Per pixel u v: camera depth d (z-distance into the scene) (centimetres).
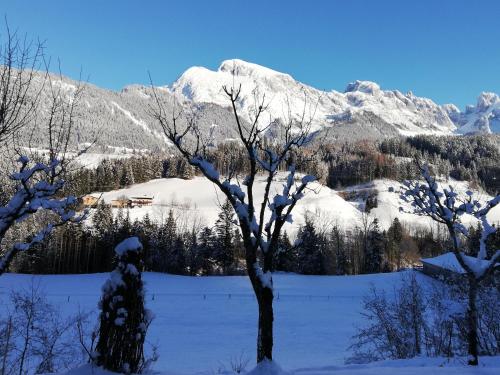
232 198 895
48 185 750
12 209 734
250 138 909
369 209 11162
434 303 1800
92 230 8056
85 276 6656
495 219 9131
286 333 3359
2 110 699
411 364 1221
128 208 11144
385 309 1994
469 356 1070
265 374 784
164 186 13850
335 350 2797
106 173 13150
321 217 10350
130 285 734
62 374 705
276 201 902
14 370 1001
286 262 7669
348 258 8525
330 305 4803
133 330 725
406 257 9175
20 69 750
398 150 15800
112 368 707
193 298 5150
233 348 2802
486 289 1605
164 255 8050
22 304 1243
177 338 3091
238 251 8750
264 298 866
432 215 1137
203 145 909
